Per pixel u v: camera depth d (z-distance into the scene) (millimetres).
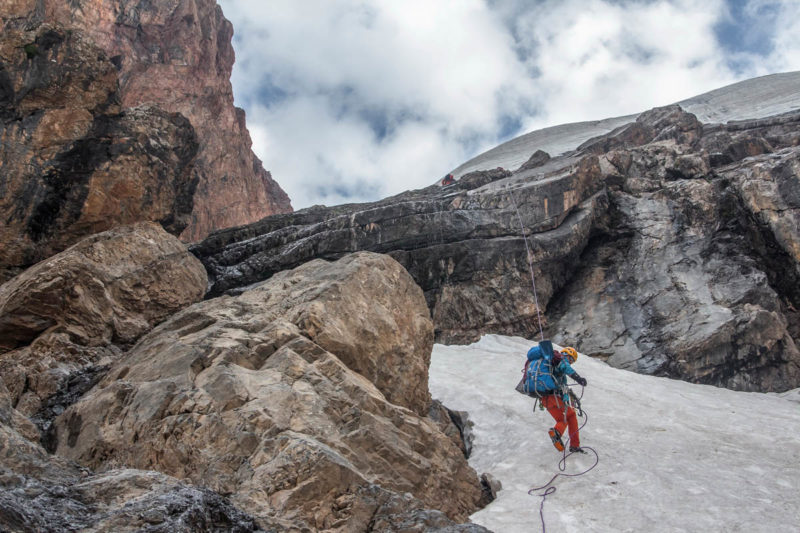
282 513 5047
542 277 16953
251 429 5922
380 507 5414
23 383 8180
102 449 5953
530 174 20484
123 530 3469
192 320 8320
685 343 14727
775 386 14570
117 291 10398
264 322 7926
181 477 5504
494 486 7578
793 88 50781
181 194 14938
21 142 12336
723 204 17516
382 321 8758
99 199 12859
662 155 19781
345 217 16594
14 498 3461
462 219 16859
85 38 13211
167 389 6250
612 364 15164
